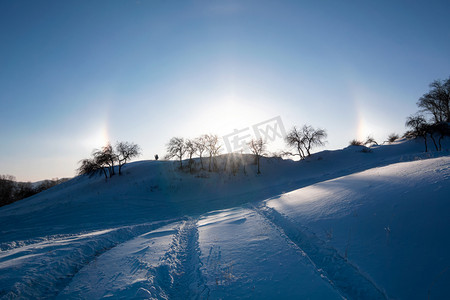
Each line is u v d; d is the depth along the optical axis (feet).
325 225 27.71
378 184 34.42
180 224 49.55
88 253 29.81
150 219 67.26
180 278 21.65
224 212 58.39
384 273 17.07
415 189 27.35
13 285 18.99
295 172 149.48
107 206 85.05
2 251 34.42
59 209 81.10
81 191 122.42
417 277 15.72
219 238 30.99
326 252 22.43
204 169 156.15
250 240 28.48
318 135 181.16
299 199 44.62
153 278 20.22
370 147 189.37
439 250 17.26
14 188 224.94
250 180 137.08
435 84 175.11
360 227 24.32
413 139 155.43
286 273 19.31
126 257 27.04
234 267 21.48
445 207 21.53
